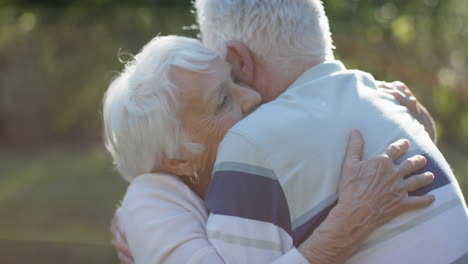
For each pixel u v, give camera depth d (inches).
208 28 73.1
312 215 61.2
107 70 276.1
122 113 69.0
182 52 67.6
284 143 61.8
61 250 260.8
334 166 61.8
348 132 63.6
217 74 67.9
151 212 68.4
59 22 285.3
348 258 60.5
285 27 68.2
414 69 246.2
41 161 418.0
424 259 60.6
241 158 62.2
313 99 65.4
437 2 244.8
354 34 233.0
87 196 339.3
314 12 70.1
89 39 277.0
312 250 59.7
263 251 60.6
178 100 66.9
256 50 69.3
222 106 68.0
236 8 69.7
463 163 347.6
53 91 430.0
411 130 66.0
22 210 317.7
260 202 61.3
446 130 298.8
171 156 68.4
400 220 61.2
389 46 239.1
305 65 69.4
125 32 262.5
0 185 358.6
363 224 59.6
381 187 60.4
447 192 63.7
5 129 476.1
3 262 247.1
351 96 66.0
